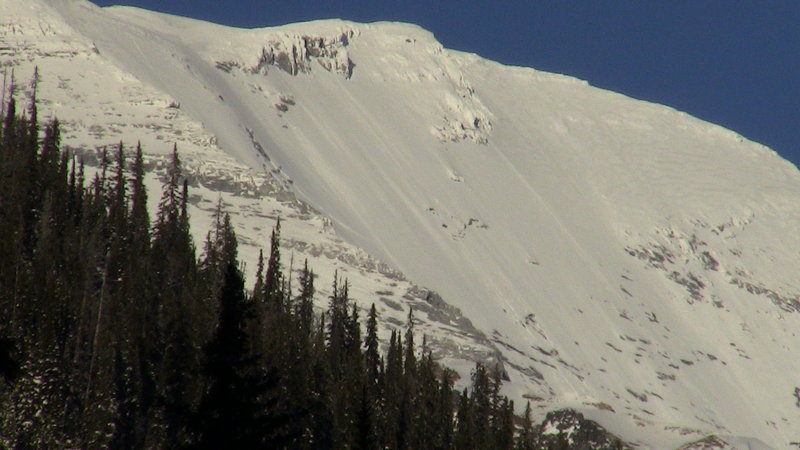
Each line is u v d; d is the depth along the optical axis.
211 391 154.62
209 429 153.12
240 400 154.62
